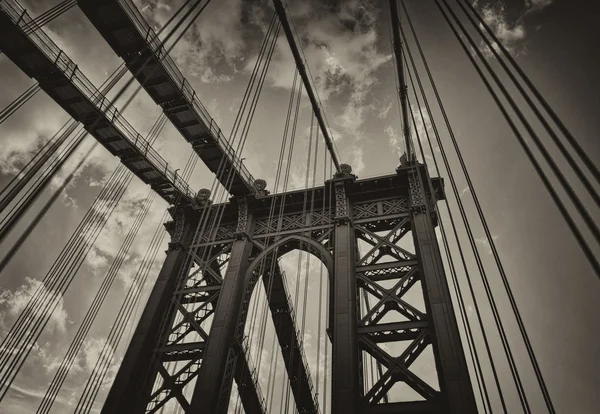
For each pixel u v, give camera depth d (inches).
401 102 718.5
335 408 631.2
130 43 748.0
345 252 847.1
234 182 1025.5
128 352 829.2
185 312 897.5
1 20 666.2
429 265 762.2
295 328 1016.9
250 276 916.6
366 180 974.4
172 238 1047.6
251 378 880.9
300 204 1024.2
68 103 792.9
